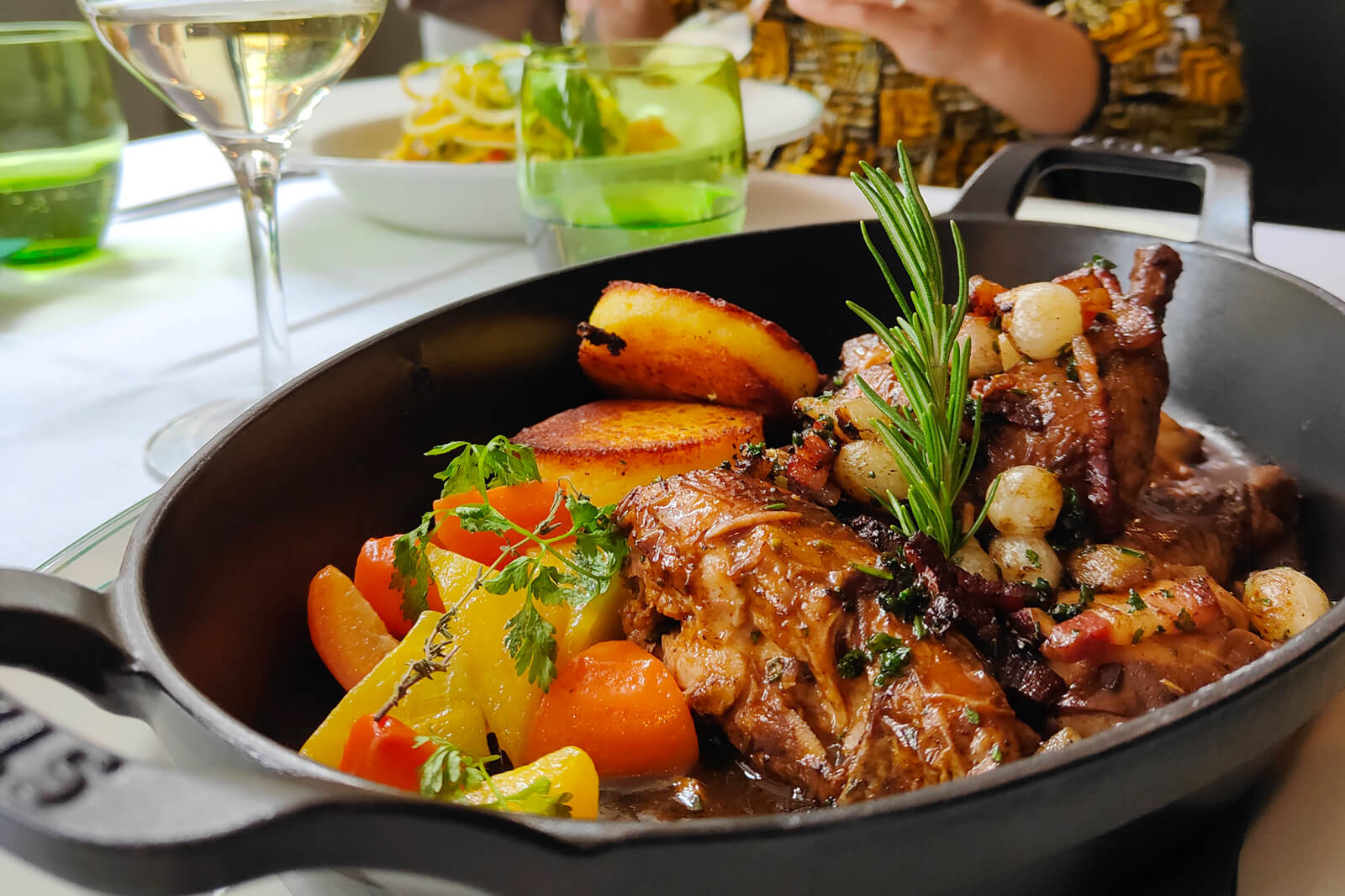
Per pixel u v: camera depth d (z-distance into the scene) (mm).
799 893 371
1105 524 477
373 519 495
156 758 452
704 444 502
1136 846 410
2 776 326
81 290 726
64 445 591
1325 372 510
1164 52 1056
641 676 451
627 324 528
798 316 583
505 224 749
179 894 315
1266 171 1058
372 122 838
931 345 450
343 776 365
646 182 628
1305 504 514
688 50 640
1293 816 429
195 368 645
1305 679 392
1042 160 603
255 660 448
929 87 1116
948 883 376
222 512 444
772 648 443
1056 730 442
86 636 392
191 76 561
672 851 355
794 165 1160
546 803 408
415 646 449
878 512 481
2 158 713
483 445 505
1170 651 443
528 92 630
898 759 430
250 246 612
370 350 493
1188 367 556
